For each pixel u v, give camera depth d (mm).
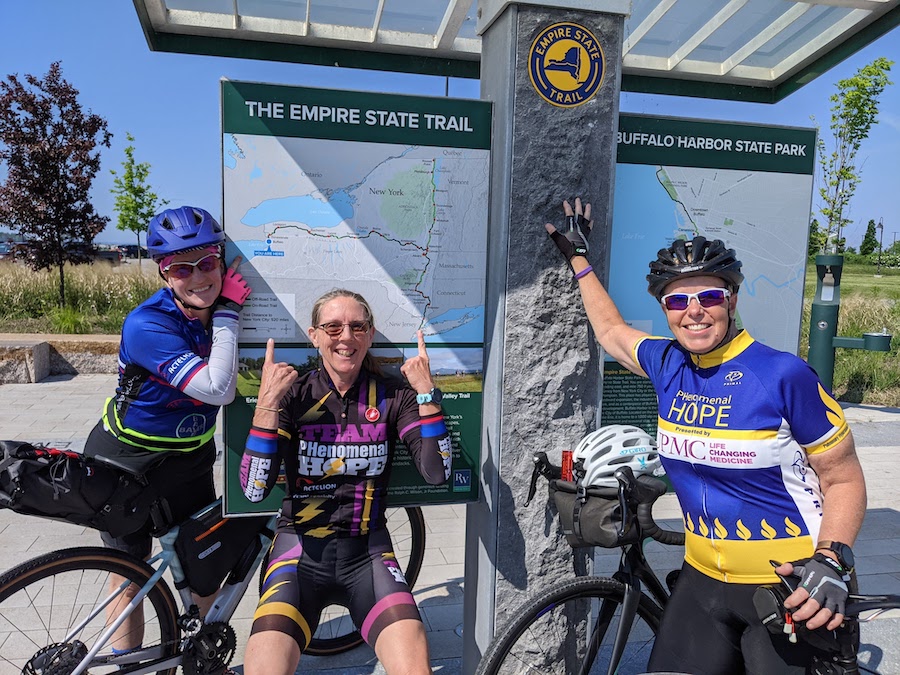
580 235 2467
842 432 1800
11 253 13672
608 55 2490
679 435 1986
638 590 2270
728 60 3666
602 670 2775
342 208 2498
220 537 2564
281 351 2510
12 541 4258
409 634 2125
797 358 1854
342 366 2303
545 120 2455
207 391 2273
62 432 6711
